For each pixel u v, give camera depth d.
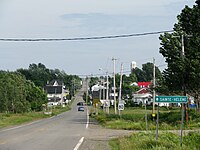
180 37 45.16
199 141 19.61
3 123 45.06
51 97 161.50
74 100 191.75
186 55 43.50
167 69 45.41
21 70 169.38
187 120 41.28
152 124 39.91
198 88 43.69
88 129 36.88
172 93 46.56
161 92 46.56
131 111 79.00
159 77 47.44
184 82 43.31
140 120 48.25
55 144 21.36
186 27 44.56
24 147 19.61
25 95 82.00
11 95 71.62
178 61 41.84
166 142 18.73
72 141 23.38
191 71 40.88
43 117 71.25
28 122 51.84
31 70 177.25
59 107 133.50
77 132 32.31
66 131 33.53
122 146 18.84
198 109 49.44
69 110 124.00
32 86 95.62
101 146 20.30
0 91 69.00
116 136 27.38
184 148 16.97
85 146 20.30
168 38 45.84
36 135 28.34
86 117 72.75
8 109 71.31
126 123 42.03
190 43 43.12
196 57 41.78
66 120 59.44
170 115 47.72
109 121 48.00
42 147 19.64
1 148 19.14
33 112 82.56
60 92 169.50
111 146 20.28
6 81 71.69
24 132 31.75
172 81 44.06
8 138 25.38
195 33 43.50
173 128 36.50
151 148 17.14
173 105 102.12
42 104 97.00
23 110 76.06
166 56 46.34
